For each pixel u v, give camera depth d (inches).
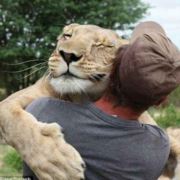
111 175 160.6
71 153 158.9
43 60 204.7
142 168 161.5
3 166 550.3
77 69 171.3
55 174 159.6
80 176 157.2
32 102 178.2
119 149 159.5
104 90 173.6
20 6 1664.6
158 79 151.7
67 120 162.7
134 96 156.2
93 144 159.6
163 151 165.2
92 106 162.6
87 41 173.8
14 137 171.9
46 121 166.6
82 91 172.4
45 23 1664.6
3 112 178.9
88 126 160.1
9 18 1635.1
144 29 172.6
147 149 161.8
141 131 161.9
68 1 1632.6
